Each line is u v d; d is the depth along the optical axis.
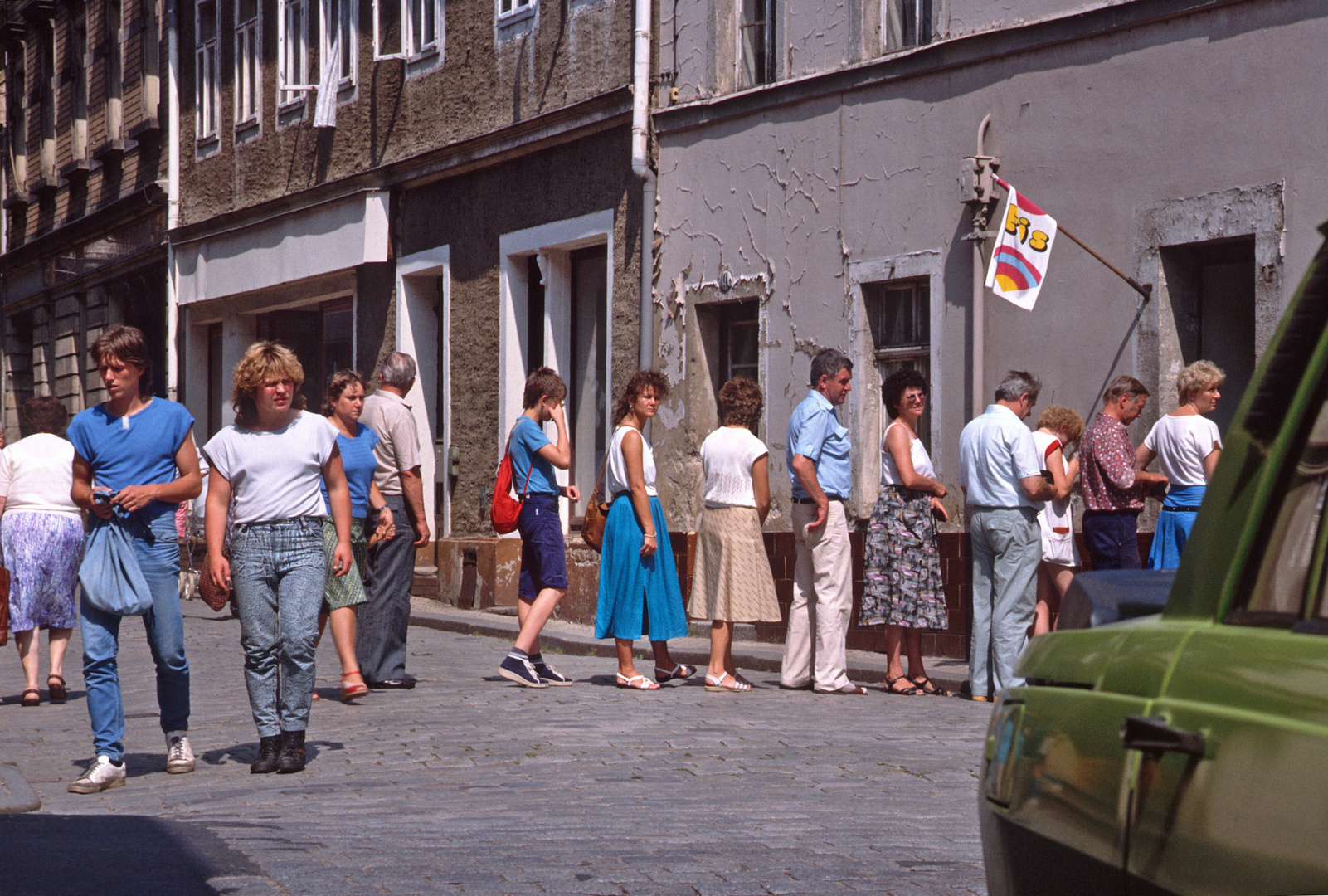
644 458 13.30
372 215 24.80
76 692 13.98
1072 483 13.05
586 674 14.61
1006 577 12.48
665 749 10.05
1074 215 14.69
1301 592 2.20
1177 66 13.81
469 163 22.81
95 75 35.78
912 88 16.30
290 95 27.56
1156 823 2.32
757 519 13.20
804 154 17.55
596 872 6.68
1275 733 2.11
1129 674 2.50
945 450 15.96
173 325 31.50
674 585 13.41
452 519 23.38
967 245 15.70
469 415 23.03
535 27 21.62
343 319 26.81
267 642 9.61
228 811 8.29
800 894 6.31
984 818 3.01
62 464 13.22
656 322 19.48
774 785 8.88
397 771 9.45
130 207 33.28
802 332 17.56
